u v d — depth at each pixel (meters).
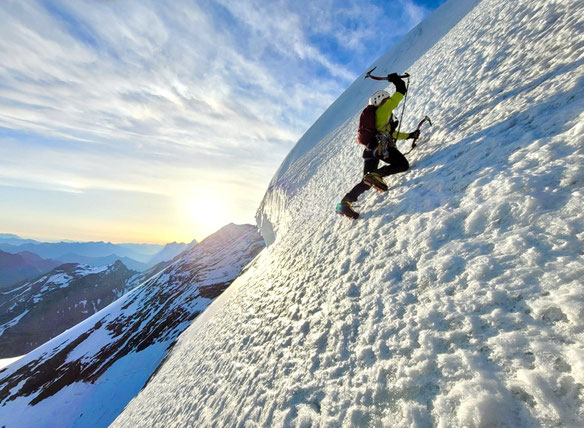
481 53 6.67
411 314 2.56
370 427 2.10
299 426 2.58
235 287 14.86
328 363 2.94
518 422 1.51
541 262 2.05
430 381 1.99
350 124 20.11
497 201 2.74
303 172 18.92
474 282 2.30
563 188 2.34
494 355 1.82
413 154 5.34
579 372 1.47
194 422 4.53
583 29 3.97
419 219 3.52
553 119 3.05
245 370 4.37
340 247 4.85
